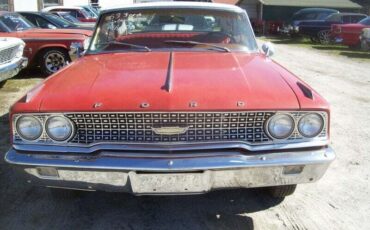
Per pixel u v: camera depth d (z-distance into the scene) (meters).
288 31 22.66
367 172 4.16
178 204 3.47
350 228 3.15
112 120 2.65
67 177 2.72
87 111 2.63
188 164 2.58
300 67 11.49
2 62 7.11
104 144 2.67
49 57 9.26
